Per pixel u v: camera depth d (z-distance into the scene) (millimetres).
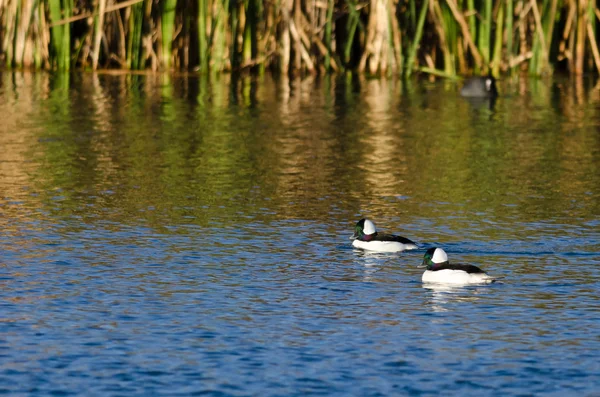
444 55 43688
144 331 15102
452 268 17656
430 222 22031
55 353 14203
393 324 15492
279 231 21109
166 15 42906
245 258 19094
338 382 13297
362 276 18031
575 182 25938
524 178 26359
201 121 33594
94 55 42812
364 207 23297
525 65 45656
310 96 38812
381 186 25422
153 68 43562
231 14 43750
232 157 28516
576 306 16375
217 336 14914
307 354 14242
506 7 43906
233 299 16641
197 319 15648
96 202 23359
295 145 30188
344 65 45344
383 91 40281
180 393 12938
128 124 32844
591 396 12945
